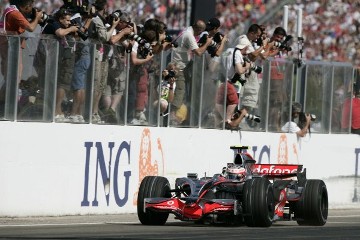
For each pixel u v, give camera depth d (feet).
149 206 141.28
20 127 155.43
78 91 166.30
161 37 181.88
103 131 171.32
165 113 186.50
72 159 164.96
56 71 161.68
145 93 180.86
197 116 193.36
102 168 171.22
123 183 176.14
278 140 211.82
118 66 174.70
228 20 363.15
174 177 188.44
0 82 152.35
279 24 359.46
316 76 219.41
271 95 209.67
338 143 223.10
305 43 368.07
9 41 153.28
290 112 214.69
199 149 193.98
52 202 161.38
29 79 157.07
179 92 188.65
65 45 163.22
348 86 225.35
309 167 217.36
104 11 174.09
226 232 131.44
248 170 151.64
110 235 123.24
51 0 358.02
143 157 180.65
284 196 153.38
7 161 153.48
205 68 194.08
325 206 159.74
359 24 371.56
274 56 215.72
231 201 139.64
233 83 199.72
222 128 199.21
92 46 168.76
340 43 369.91
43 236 120.16
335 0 376.07
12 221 147.54
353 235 132.36
